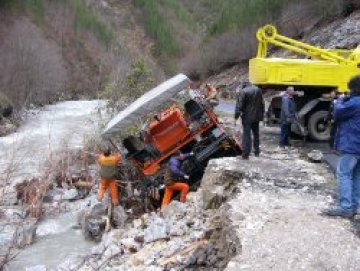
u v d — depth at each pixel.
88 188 15.02
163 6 94.62
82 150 17.20
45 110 38.12
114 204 12.21
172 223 10.28
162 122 12.89
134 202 12.73
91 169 16.14
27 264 10.31
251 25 48.59
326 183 10.45
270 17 47.50
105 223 11.79
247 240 7.65
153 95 12.70
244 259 7.09
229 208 9.07
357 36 31.83
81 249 11.09
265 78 14.71
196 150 12.98
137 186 13.10
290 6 45.38
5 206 13.70
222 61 49.56
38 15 60.28
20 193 14.14
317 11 41.41
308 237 7.67
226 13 57.12
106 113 21.19
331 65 14.52
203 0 105.88
